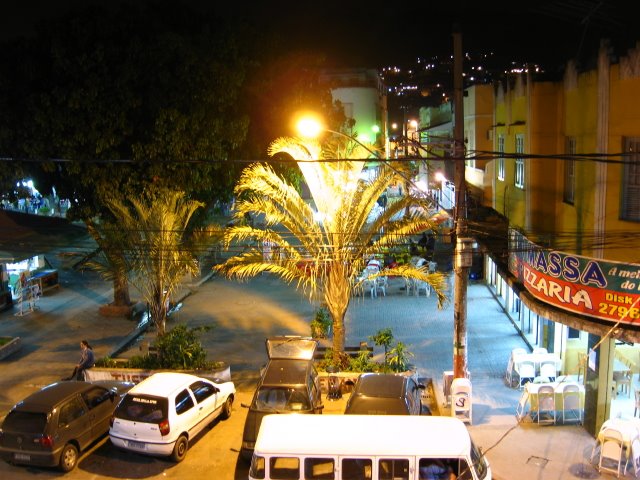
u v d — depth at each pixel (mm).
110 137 22391
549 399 15453
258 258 18672
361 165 18516
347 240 18594
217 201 30109
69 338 23562
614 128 15109
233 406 17375
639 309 13164
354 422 12242
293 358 15930
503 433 15031
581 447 14320
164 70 22672
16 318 25906
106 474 13945
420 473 11297
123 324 25141
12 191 25125
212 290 29953
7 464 14375
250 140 26891
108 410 15359
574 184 18078
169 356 18953
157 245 20391
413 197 18234
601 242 15547
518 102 23266
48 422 13625
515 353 18328
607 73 15227
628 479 12945
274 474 11453
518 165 23234
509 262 20203
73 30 22781
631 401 16109
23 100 22656
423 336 22938
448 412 16250
